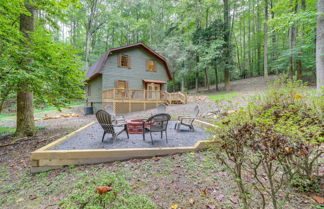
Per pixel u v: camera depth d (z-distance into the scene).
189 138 4.29
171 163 2.81
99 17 19.17
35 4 4.95
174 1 17.69
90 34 17.86
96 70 11.96
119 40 27.03
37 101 6.24
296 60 11.13
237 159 1.41
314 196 1.79
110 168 2.72
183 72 16.98
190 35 18.20
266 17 15.45
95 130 5.71
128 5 19.47
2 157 3.69
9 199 2.15
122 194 1.92
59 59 4.93
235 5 17.47
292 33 11.09
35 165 2.82
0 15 3.94
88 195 1.69
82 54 22.05
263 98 3.60
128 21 21.66
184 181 2.25
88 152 2.95
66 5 5.27
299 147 1.21
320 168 2.20
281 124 1.38
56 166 2.86
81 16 18.69
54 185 2.36
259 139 1.27
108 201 1.55
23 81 4.14
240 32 22.45
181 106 10.68
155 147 3.50
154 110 11.03
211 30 14.95
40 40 4.50
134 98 11.41
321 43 4.69
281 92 3.30
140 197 1.92
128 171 2.58
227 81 15.65
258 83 14.92
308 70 12.30
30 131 5.48
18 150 4.12
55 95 5.61
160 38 20.70
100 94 12.50
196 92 18.00
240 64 23.16
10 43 3.91
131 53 13.12
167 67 14.87
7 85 4.41
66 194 2.11
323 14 4.58
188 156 3.06
